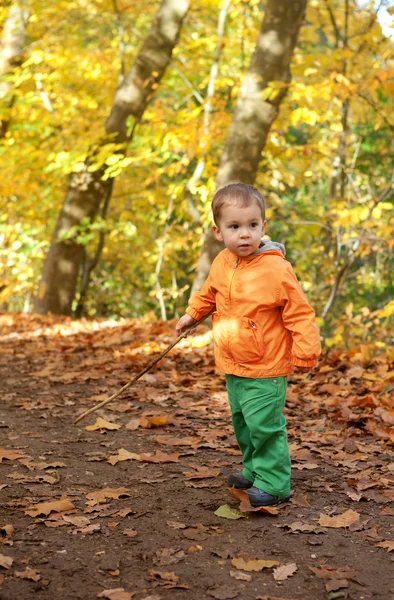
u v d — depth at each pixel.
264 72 8.99
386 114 11.59
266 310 3.36
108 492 3.58
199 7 13.47
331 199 12.27
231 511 3.33
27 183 14.36
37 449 4.41
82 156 11.89
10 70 14.48
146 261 18.75
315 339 3.26
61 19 15.66
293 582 2.63
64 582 2.59
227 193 3.37
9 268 17.83
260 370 3.37
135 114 13.28
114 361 7.58
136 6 15.21
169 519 3.25
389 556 2.87
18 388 6.46
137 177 16.06
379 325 9.86
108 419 5.14
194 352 7.95
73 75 15.13
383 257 13.56
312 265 16.22
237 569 2.73
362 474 3.85
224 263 3.52
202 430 4.83
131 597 2.48
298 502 3.46
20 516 3.25
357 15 11.65
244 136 9.00
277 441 3.41
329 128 14.70
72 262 13.75
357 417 4.95
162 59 13.20
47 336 10.24
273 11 8.99
